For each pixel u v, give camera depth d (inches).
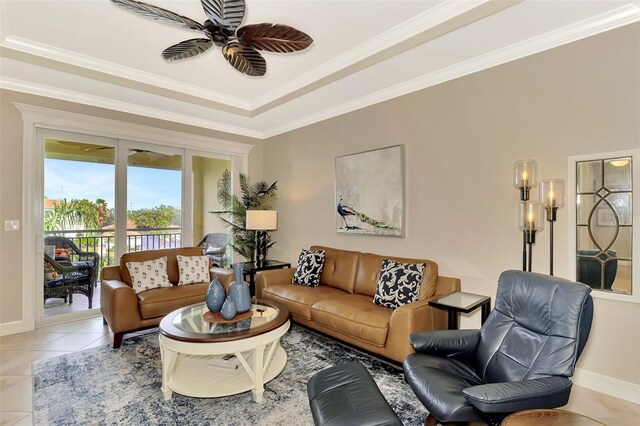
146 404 83.7
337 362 107.7
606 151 90.4
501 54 108.3
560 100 98.1
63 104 143.7
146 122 167.8
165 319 97.0
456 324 94.3
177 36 109.2
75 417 78.2
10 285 133.6
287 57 123.4
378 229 146.8
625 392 87.7
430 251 129.9
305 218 187.9
